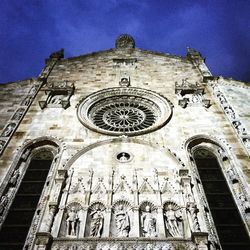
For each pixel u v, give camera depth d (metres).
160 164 17.50
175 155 17.98
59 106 23.09
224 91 24.50
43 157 19.14
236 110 22.00
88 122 21.14
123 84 25.84
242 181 16.45
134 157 18.02
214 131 20.28
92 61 30.31
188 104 23.34
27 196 16.38
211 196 16.45
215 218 15.20
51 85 25.50
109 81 26.64
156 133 20.14
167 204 15.02
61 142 19.25
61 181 15.85
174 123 21.14
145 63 29.95
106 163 17.53
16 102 23.45
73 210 14.57
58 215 14.24
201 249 12.35
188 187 15.56
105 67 29.08
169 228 13.89
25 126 20.77
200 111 22.45
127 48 32.66
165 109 22.75
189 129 20.52
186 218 14.18
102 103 24.48
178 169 17.11
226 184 17.19
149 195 15.41
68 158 17.88
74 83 26.34
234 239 14.18
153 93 24.73
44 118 21.59
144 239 12.87
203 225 13.85
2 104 23.14
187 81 26.64
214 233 14.05
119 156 18.25
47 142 19.64
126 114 23.88
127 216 14.26
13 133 19.98
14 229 14.62
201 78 27.11
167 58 30.88
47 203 14.87
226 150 18.73
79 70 28.67
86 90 25.34
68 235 13.46
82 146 18.88
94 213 14.49
